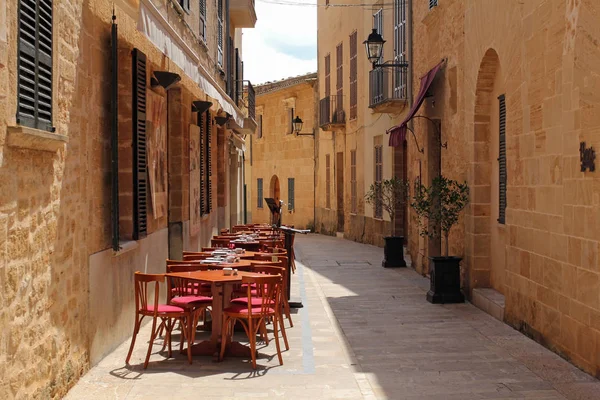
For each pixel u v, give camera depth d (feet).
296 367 22.63
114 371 21.52
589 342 21.08
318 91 97.66
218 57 51.37
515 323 28.09
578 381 20.61
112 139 23.24
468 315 31.65
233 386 20.30
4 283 14.14
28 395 15.65
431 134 44.27
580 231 21.50
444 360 23.59
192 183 39.22
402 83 58.03
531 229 25.91
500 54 29.14
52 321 17.61
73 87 19.54
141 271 27.84
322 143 95.45
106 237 23.35
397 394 19.74
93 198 21.89
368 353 24.68
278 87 107.45
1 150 13.87
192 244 39.68
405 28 56.54
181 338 24.02
